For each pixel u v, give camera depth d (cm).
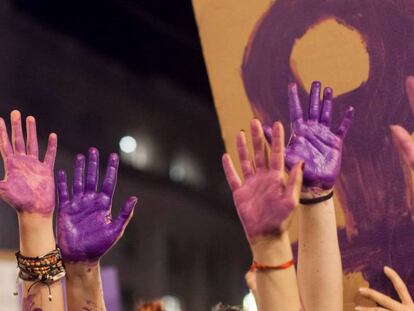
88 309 174
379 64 204
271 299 153
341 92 210
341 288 173
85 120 1012
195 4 236
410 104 199
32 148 177
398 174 200
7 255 386
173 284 1221
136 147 1141
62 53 962
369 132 204
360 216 205
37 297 170
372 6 207
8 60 884
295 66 218
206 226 1284
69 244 174
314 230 172
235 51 229
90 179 178
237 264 1330
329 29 213
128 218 175
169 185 1207
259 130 156
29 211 172
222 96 230
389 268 196
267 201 153
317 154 171
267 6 224
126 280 1139
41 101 930
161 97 1163
